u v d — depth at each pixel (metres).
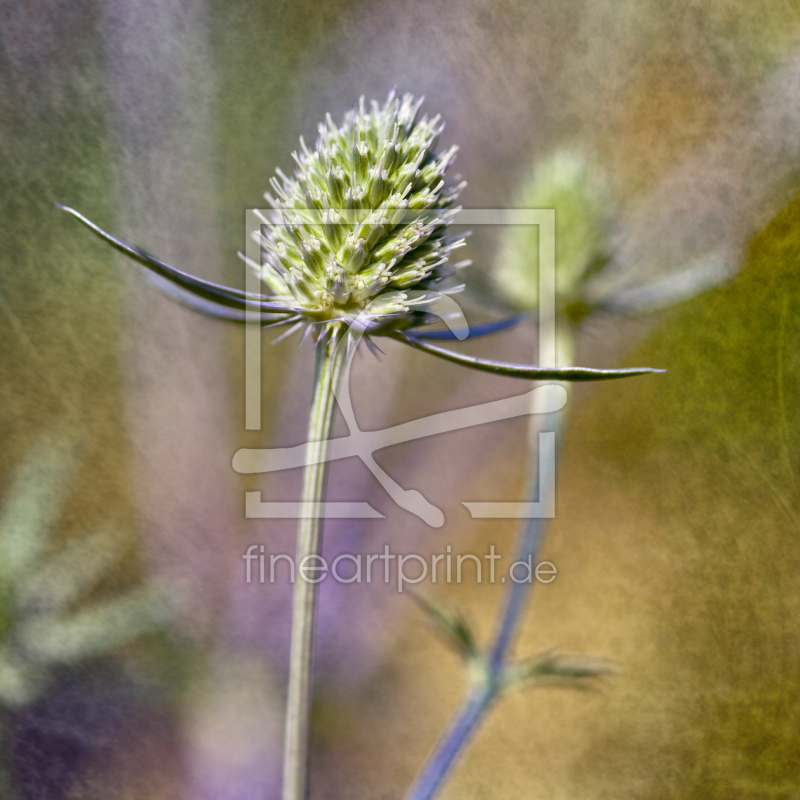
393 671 0.36
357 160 0.28
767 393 0.33
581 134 0.33
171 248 0.33
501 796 0.32
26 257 0.33
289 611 0.35
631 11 0.33
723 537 0.33
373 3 0.34
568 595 0.33
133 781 0.32
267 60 0.33
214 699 0.33
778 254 0.33
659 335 0.33
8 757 0.31
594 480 0.33
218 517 0.34
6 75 0.33
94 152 0.33
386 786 0.33
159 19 0.33
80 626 0.32
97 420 0.33
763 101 0.33
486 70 0.33
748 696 0.32
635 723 0.32
